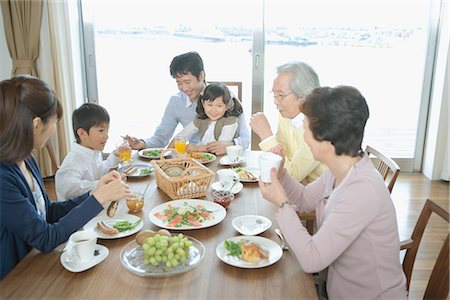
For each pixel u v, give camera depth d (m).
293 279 1.14
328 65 4.14
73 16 3.83
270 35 4.04
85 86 4.12
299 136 2.00
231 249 1.25
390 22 4.02
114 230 1.38
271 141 1.90
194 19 4.05
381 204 1.16
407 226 3.02
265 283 1.12
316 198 1.56
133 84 4.23
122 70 4.19
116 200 1.37
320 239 1.14
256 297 1.06
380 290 1.22
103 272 1.17
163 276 1.14
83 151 1.94
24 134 1.20
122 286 1.11
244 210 1.60
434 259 2.58
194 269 1.19
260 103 4.13
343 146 1.19
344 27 4.03
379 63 4.13
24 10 3.53
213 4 4.00
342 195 1.18
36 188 1.48
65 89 3.77
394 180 1.80
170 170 1.80
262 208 1.61
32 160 1.54
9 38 3.59
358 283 1.24
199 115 2.60
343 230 1.13
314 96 1.20
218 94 2.45
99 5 3.99
